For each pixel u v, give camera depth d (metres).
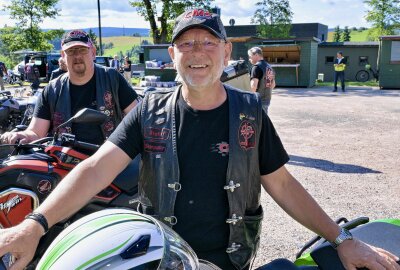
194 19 1.75
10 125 6.73
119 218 1.29
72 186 1.69
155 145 1.81
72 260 1.16
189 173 1.77
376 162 7.02
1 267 1.57
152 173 1.83
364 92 20.11
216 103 1.81
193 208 1.77
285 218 4.70
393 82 21.75
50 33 36.44
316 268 1.74
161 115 1.83
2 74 19.98
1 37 36.62
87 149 3.05
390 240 1.83
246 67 5.75
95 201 2.97
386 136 9.20
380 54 21.77
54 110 3.59
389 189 5.62
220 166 1.77
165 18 30.09
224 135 1.79
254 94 1.88
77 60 3.48
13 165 2.76
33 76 14.55
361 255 1.65
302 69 23.22
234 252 1.80
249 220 1.87
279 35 32.59
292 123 11.02
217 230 1.79
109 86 3.64
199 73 1.76
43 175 2.84
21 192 2.78
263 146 1.85
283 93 19.80
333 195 5.38
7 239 1.45
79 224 1.30
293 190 1.89
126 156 1.84
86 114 2.77
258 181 1.88
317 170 6.54
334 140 8.84
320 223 1.81
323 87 23.55
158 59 22.34
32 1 34.97
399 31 36.44
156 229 1.26
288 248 3.98
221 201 1.78
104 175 1.78
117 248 1.16
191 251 1.34
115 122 3.71
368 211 4.84
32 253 1.50
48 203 1.62
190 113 1.80
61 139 2.95
